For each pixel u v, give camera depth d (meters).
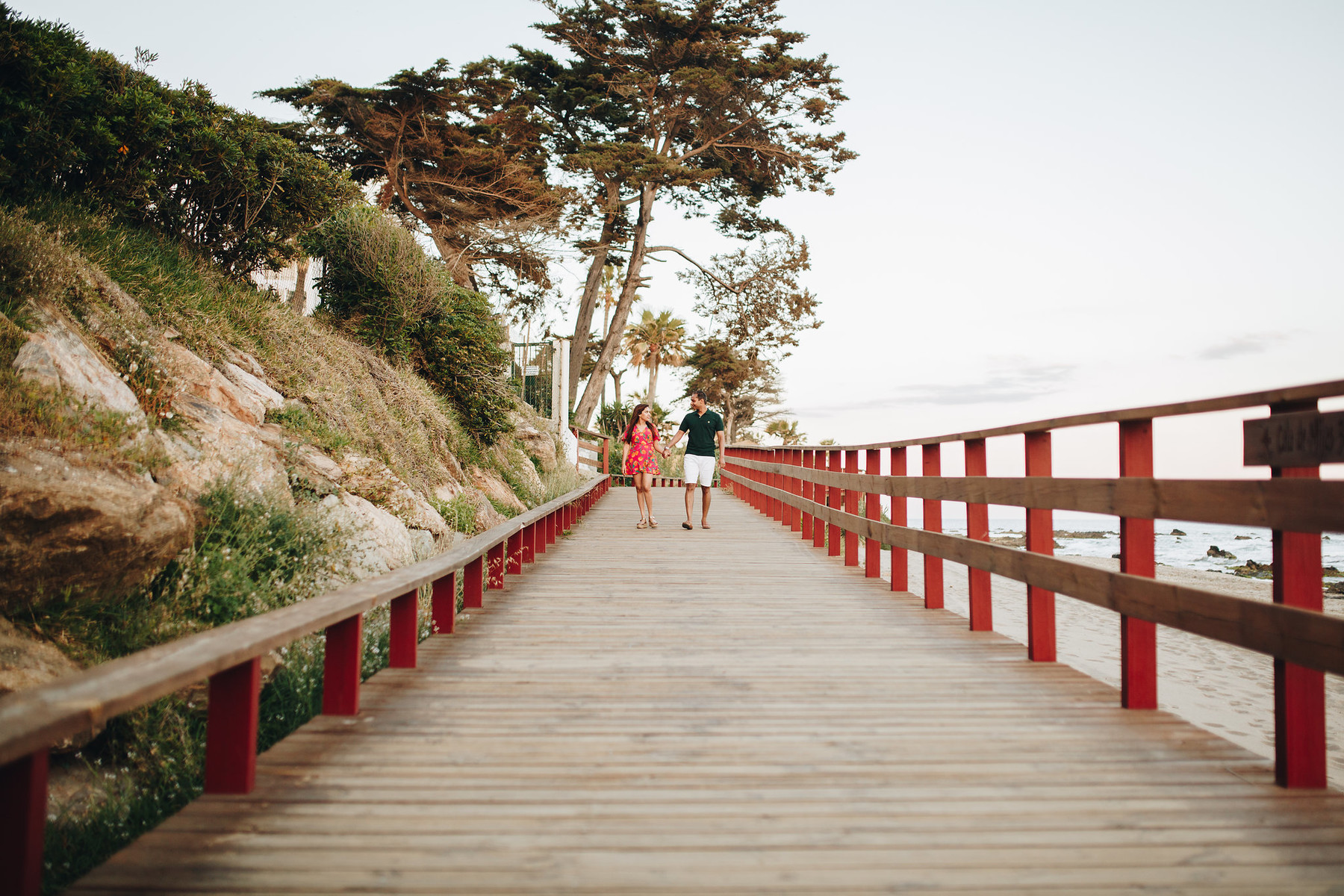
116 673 2.03
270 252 9.71
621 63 25.41
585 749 3.12
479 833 2.42
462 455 11.56
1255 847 2.35
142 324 6.16
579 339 28.42
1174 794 2.72
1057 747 3.15
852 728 3.37
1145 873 2.21
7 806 1.75
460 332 12.73
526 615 5.63
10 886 1.72
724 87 24.08
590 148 23.48
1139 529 3.42
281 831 2.41
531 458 17.00
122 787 3.31
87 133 6.81
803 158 25.83
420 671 4.21
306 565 5.23
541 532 8.91
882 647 4.76
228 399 6.62
